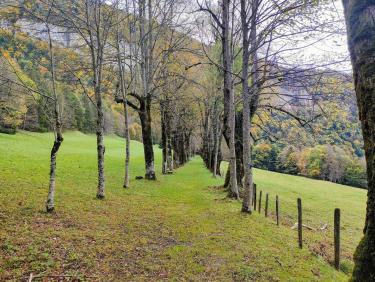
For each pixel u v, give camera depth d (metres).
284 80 13.22
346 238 15.14
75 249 8.63
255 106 17.55
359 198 33.41
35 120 64.69
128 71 27.75
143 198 17.62
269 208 20.80
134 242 9.79
